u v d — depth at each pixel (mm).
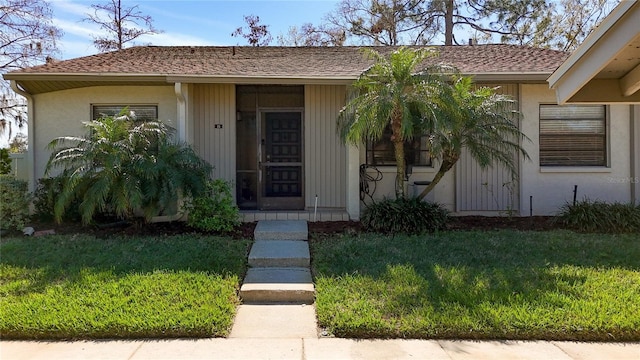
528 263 5523
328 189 9172
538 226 7969
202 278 4918
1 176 8242
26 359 3330
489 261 5633
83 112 8773
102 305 4117
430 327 3771
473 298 4301
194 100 8977
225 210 7418
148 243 6500
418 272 5180
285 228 7453
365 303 4270
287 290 4727
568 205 8375
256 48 11641
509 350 3496
